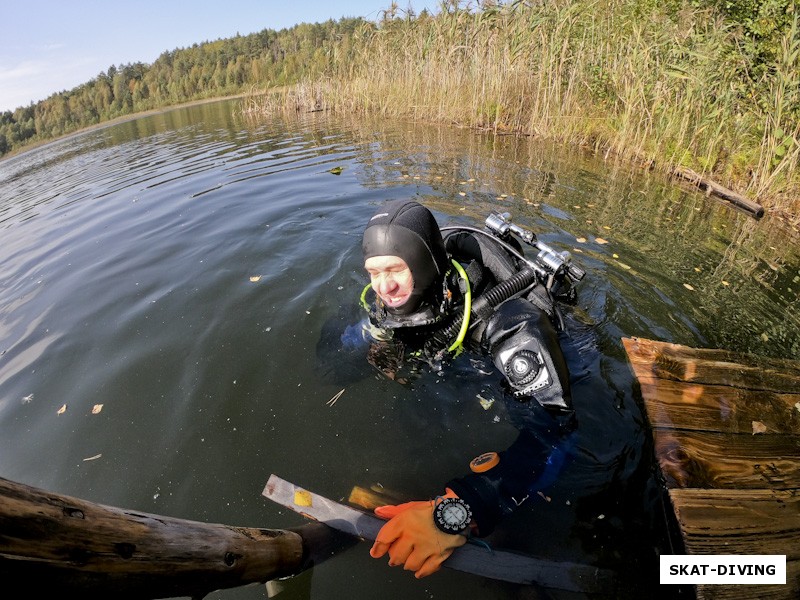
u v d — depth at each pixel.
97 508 0.39
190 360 1.06
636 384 0.96
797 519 0.69
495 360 0.83
